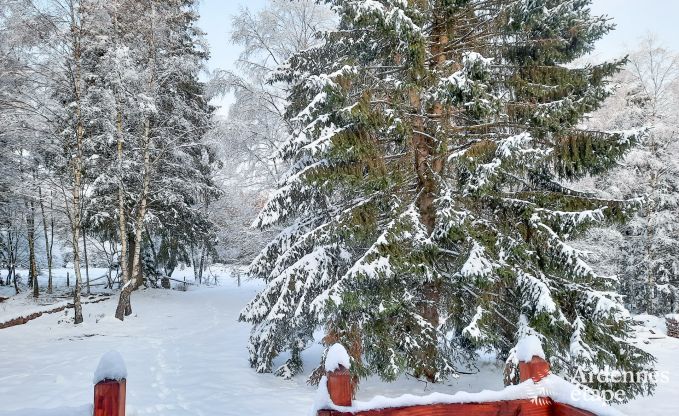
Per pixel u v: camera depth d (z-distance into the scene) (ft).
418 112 25.54
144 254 77.87
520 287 21.09
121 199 53.26
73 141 49.60
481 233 21.53
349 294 20.52
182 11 58.80
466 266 19.63
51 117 47.93
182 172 63.36
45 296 63.26
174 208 64.59
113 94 49.78
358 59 28.81
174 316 53.26
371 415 6.78
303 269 24.68
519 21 22.74
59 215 60.13
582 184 50.16
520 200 22.70
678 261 56.34
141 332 43.91
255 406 21.70
